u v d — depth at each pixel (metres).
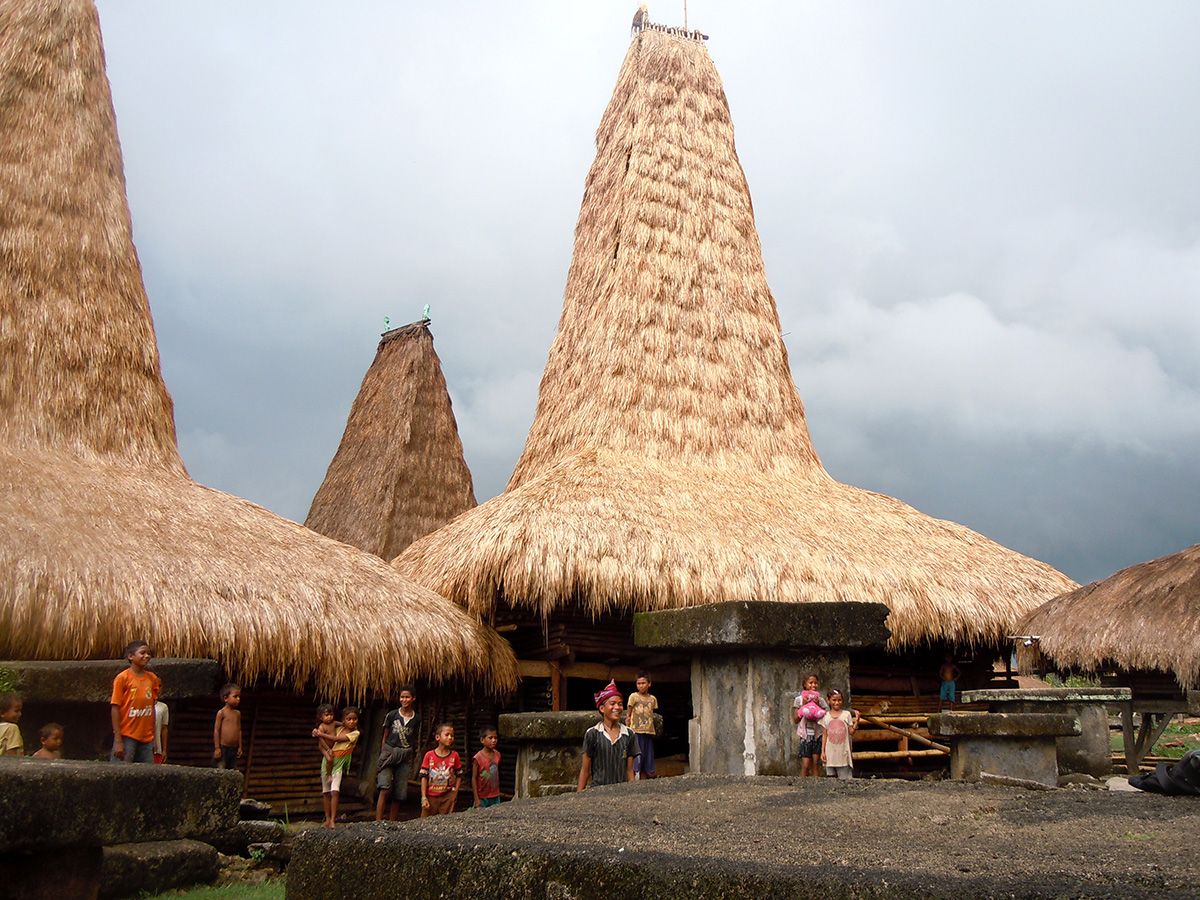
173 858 7.05
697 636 9.43
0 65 14.45
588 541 13.19
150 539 11.38
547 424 18.69
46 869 3.43
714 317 18.50
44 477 11.63
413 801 13.73
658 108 19.94
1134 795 3.62
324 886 3.07
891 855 2.46
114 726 8.02
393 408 27.22
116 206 14.74
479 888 2.65
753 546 14.12
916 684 15.55
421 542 17.34
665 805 3.56
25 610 9.31
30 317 13.25
